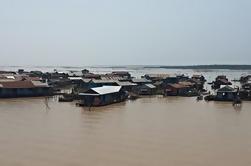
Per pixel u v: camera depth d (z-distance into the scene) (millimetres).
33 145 34312
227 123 48188
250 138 38750
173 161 29688
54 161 29266
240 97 81750
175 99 83000
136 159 30078
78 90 90500
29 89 81562
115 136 38688
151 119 50812
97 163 28875
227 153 32438
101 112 57875
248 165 29031
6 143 35000
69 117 51812
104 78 108375
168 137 38562
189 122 48594
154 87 97688
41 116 52375
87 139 37156
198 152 32656
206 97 80000
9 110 58531
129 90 95062
